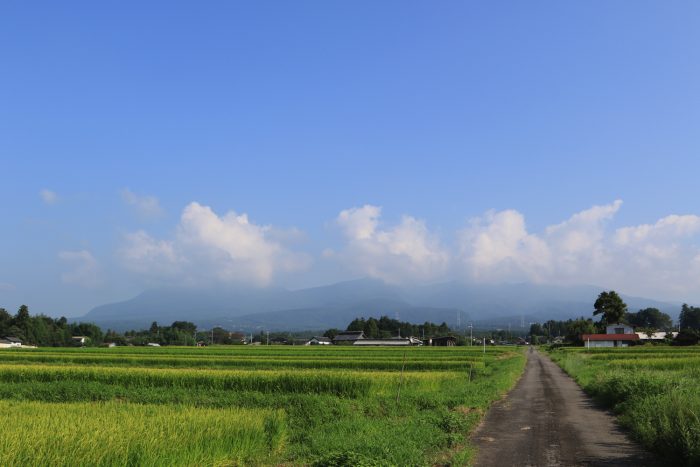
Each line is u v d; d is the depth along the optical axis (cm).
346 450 1079
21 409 1634
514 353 9144
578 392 2895
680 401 1388
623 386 2164
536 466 1159
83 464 967
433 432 1388
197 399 2359
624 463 1188
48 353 7050
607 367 4222
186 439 1162
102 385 2803
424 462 1113
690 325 18788
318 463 1038
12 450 987
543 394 2781
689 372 3055
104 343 15862
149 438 1120
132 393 2569
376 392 2825
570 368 4653
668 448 1195
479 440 1473
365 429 1441
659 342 11644
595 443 1426
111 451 1027
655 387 2019
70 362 5444
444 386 3019
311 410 1988
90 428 1218
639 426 1470
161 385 3194
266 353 7600
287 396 2253
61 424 1274
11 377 3519
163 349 9481
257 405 2192
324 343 17525
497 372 4241
